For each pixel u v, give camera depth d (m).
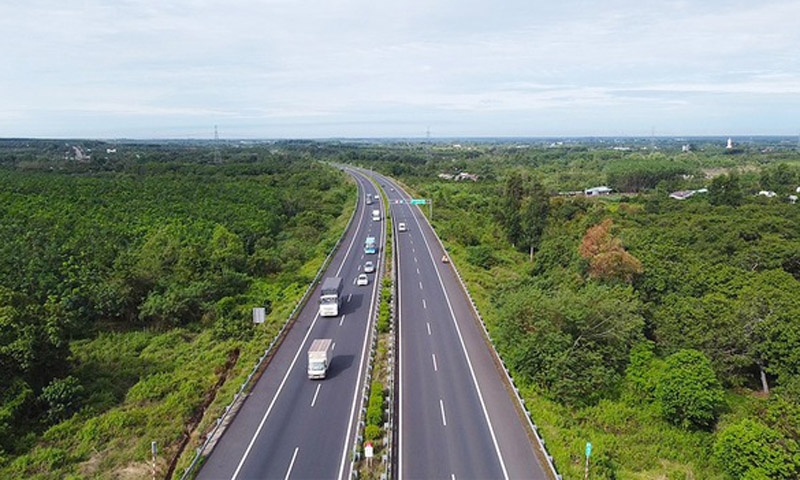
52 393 37.06
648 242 70.75
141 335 52.41
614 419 38.53
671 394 38.03
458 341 48.66
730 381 45.12
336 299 55.19
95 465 31.48
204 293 58.38
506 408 37.06
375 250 81.50
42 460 31.66
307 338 49.41
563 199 103.38
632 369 43.19
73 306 52.75
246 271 69.25
